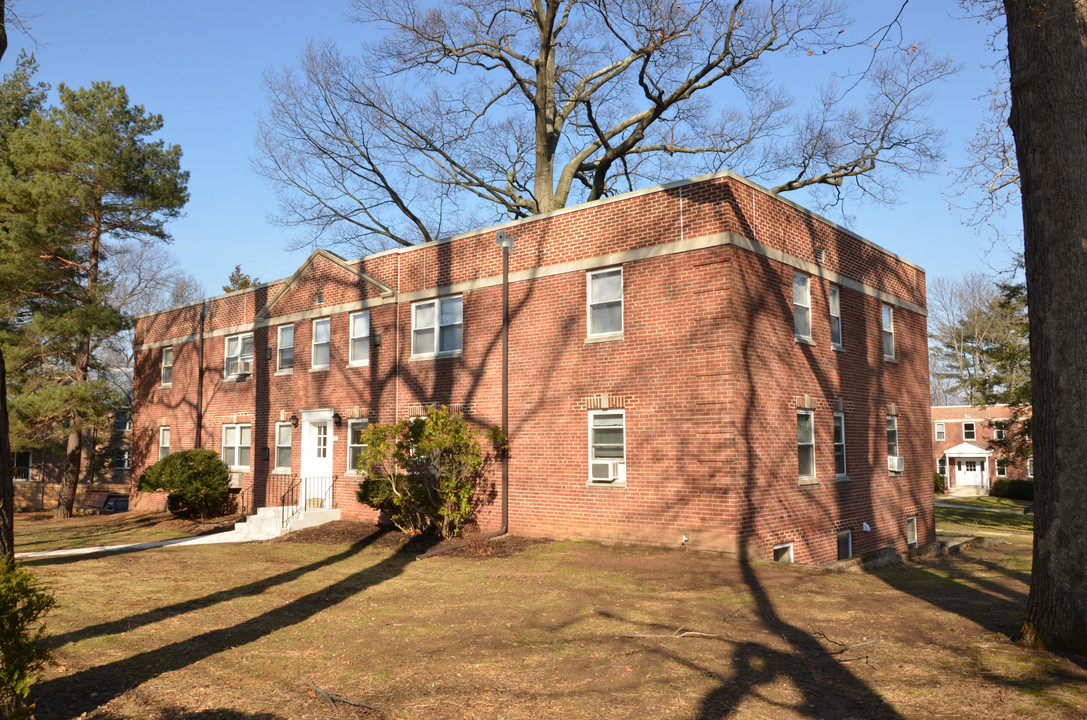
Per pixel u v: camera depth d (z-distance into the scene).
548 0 25.00
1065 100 8.01
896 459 20.69
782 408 16.25
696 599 11.00
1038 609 8.08
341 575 13.58
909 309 22.67
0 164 28.61
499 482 18.34
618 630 9.24
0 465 6.88
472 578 13.01
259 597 11.58
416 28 26.59
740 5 21.33
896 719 6.21
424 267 20.67
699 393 15.26
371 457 17.89
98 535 22.41
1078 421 7.80
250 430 26.64
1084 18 8.02
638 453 16.06
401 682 7.39
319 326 23.67
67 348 31.56
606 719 6.37
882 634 8.88
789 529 16.08
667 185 16.12
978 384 35.56
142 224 29.44
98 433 36.84
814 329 17.83
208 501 25.17
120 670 7.79
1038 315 8.12
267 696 7.02
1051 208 8.02
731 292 15.05
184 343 30.45
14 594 5.61
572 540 16.81
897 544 20.62
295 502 23.44
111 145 27.39
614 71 29.12
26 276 26.98
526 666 7.84
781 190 27.44
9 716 5.27
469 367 19.31
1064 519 7.89
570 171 28.17
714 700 6.76
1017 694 6.63
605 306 16.98
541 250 18.14
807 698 6.78
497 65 28.53
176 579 13.23
